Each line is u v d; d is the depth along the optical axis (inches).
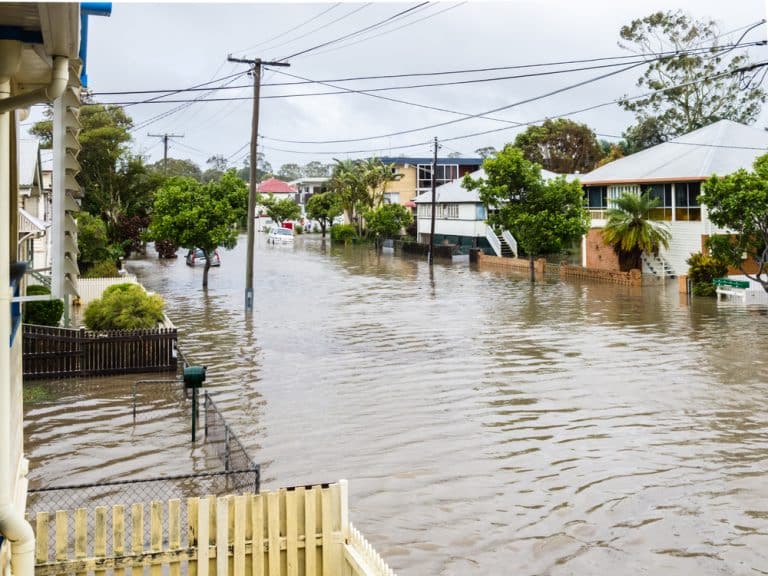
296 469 552.7
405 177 4003.4
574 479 531.5
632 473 542.3
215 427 588.4
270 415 697.0
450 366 901.8
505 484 522.9
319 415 695.7
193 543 323.3
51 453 589.6
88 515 466.6
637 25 2797.7
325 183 4899.1
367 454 586.6
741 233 1407.5
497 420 676.1
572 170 3671.3
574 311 1363.2
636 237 1759.4
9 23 212.5
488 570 402.9
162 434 642.2
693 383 802.8
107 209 2345.0
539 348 1011.3
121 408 725.9
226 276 2031.3
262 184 6087.6
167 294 1626.5
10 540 268.5
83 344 861.8
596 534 446.0
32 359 843.4
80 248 1664.6
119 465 561.6
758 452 583.2
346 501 335.0
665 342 1046.4
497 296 1594.5
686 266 1784.0
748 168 1724.9
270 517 325.4
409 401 743.1
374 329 1174.3
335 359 947.3
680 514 472.4
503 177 1841.8
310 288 1750.7
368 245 3334.2
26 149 1321.4
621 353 971.3
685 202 1775.3
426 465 561.3
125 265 2370.8
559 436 628.4
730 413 689.6
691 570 402.9
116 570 314.0
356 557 322.7
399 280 1940.2
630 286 1755.7
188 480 530.6
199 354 981.8
